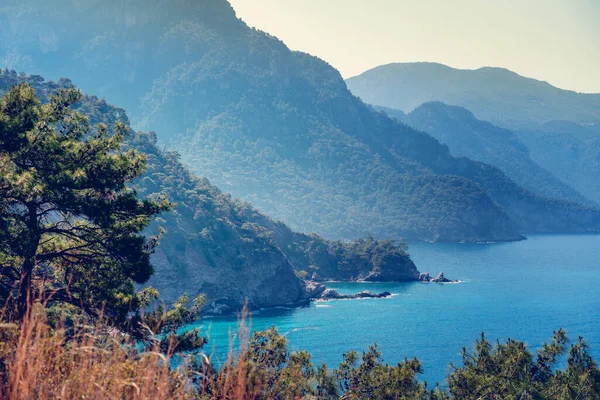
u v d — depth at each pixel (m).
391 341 112.88
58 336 10.77
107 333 11.20
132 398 10.04
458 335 119.44
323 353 102.25
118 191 23.45
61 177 21.45
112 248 22.64
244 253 160.75
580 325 133.12
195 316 22.70
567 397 26.62
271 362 19.83
